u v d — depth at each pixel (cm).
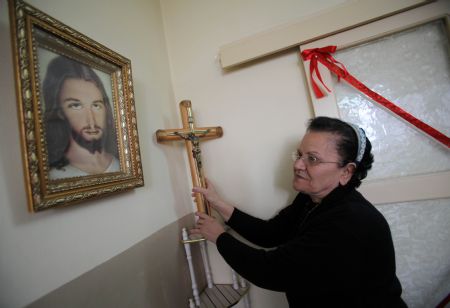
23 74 42
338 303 57
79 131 55
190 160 86
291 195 95
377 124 89
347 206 58
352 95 91
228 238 67
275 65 97
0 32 44
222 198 103
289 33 89
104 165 61
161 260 79
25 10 44
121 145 67
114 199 63
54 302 45
